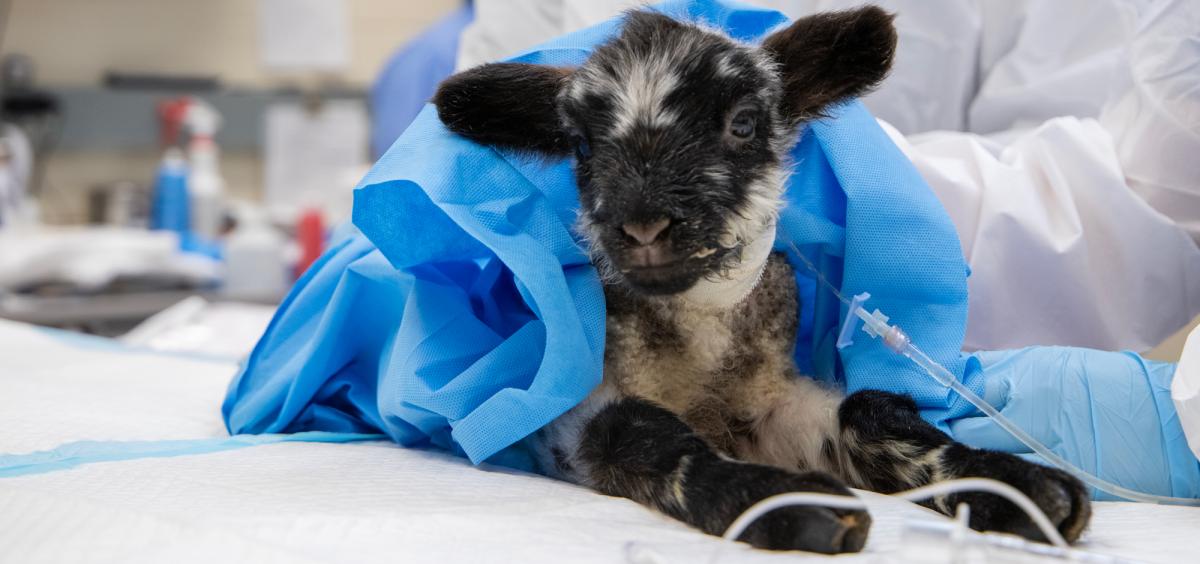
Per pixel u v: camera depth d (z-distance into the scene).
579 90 1.74
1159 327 2.27
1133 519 1.53
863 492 1.67
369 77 6.94
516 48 2.95
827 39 1.84
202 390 2.61
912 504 1.56
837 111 1.93
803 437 1.89
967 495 1.43
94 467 1.64
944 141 2.44
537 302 1.67
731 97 1.70
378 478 1.61
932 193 1.93
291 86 6.77
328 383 2.20
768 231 1.81
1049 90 2.62
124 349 3.26
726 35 1.93
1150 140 2.24
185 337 3.69
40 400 2.32
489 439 1.72
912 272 1.87
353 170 5.72
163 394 2.53
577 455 1.72
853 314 1.83
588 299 1.78
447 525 1.29
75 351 3.13
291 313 2.23
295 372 2.09
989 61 2.84
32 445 1.93
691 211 1.59
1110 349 2.28
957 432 1.85
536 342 1.80
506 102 1.81
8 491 1.39
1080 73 2.57
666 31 1.79
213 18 6.55
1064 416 1.80
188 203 5.39
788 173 1.89
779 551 1.27
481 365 1.78
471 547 1.21
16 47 6.29
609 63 1.76
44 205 6.28
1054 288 2.25
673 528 1.42
